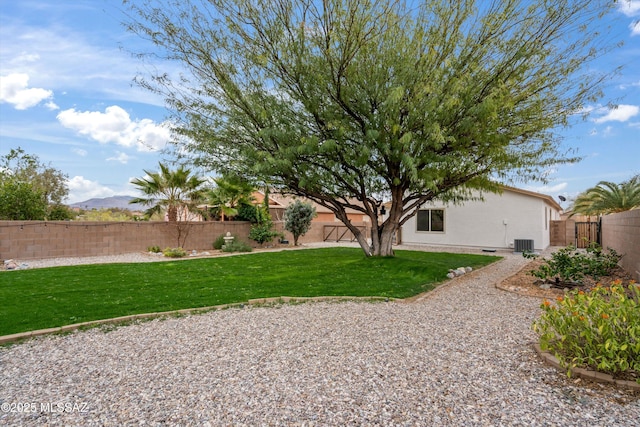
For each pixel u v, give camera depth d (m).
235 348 4.13
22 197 13.49
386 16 8.16
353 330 4.75
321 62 8.62
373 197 11.97
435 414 2.73
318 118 9.38
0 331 4.75
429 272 9.23
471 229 17.77
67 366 3.70
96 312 5.65
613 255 9.01
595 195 20.69
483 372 3.45
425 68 8.41
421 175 8.91
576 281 7.93
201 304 6.17
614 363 3.15
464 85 8.18
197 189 16.42
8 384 3.31
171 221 16.02
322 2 7.86
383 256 11.34
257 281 8.35
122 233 14.59
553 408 2.81
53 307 5.96
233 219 18.81
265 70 8.95
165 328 4.91
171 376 3.42
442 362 3.69
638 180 19.53
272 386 3.20
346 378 3.34
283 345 4.21
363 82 8.81
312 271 9.86
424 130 8.35
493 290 7.53
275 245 19.39
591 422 2.62
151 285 7.88
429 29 8.47
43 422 2.68
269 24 8.30
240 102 9.27
